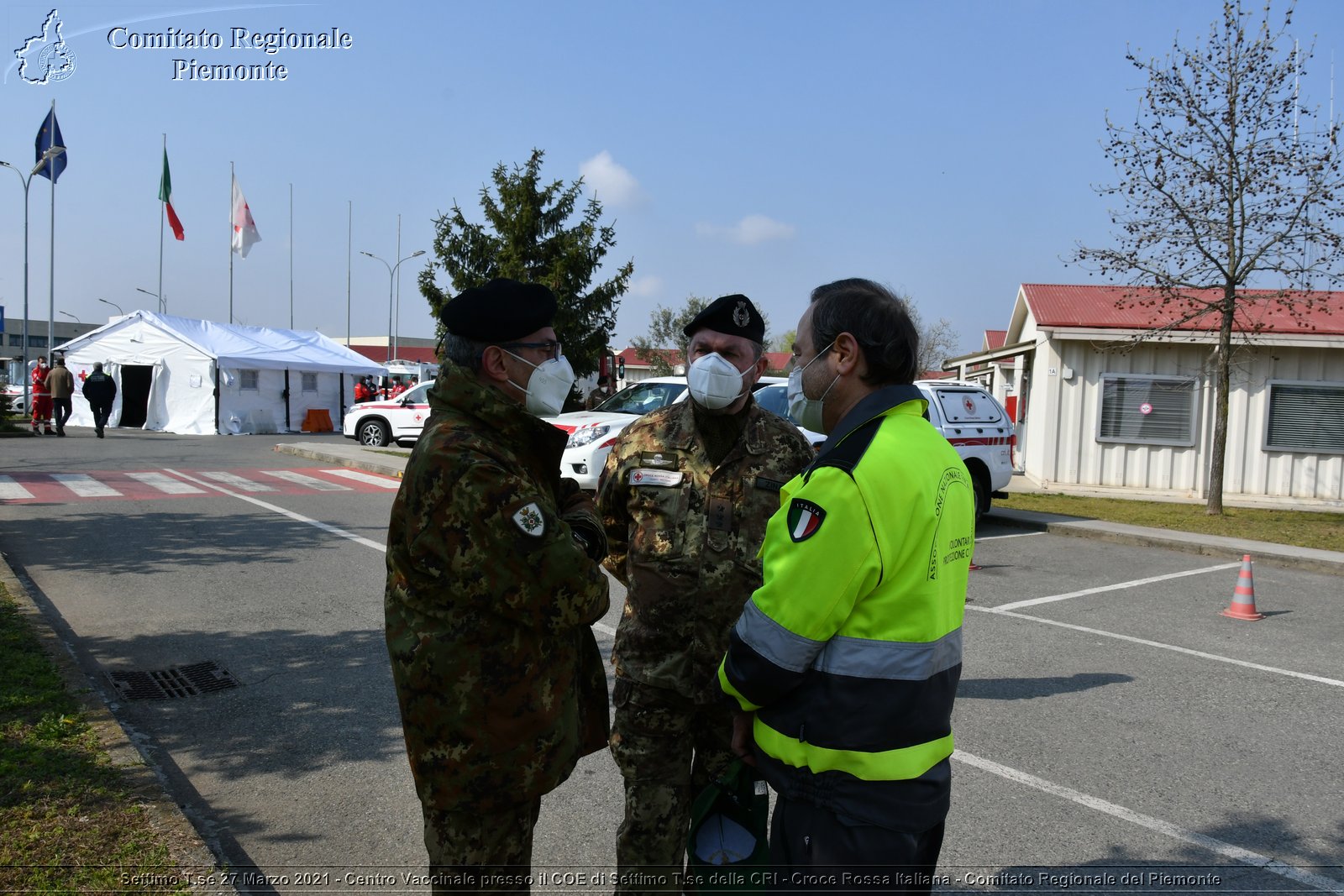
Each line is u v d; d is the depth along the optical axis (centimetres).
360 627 609
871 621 178
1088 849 348
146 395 2678
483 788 199
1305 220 1288
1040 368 1716
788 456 261
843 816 180
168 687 494
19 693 435
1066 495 1606
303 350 2825
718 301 258
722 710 251
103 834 313
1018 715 495
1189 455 1691
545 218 1764
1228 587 880
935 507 182
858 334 193
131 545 873
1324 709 517
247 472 1531
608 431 1008
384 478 1499
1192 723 488
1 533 915
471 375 211
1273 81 1262
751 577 247
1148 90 1321
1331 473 1661
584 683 228
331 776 391
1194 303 1430
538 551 194
